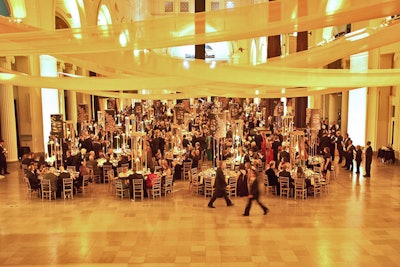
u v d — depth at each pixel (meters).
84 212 12.06
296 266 8.18
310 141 19.02
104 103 31.53
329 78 9.16
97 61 7.28
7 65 20.06
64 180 13.62
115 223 10.98
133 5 37.34
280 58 10.89
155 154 20.12
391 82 9.42
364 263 8.31
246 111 36.91
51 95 23.42
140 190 13.49
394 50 20.78
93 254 8.87
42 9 20.75
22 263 8.45
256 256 8.68
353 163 19.33
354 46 8.82
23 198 13.79
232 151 18.52
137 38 6.46
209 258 8.59
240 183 13.85
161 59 7.68
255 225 10.73
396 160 20.59
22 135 22.92
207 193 13.91
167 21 6.38
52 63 23.05
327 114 32.69
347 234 9.99
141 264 8.32
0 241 9.70
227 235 9.97
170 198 13.69
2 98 20.55
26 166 17.09
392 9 5.39
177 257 8.66
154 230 10.38
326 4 5.58
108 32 6.48
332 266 8.18
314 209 12.19
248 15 6.10
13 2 19.69
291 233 10.09
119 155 18.45
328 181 14.37
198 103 43.72
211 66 8.11
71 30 6.53
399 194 13.95
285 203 12.91
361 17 5.70
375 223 10.84
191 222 11.02
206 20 6.28
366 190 14.56
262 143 20.58
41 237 9.95
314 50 10.23
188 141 22.20
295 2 5.80
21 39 6.58
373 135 22.91
